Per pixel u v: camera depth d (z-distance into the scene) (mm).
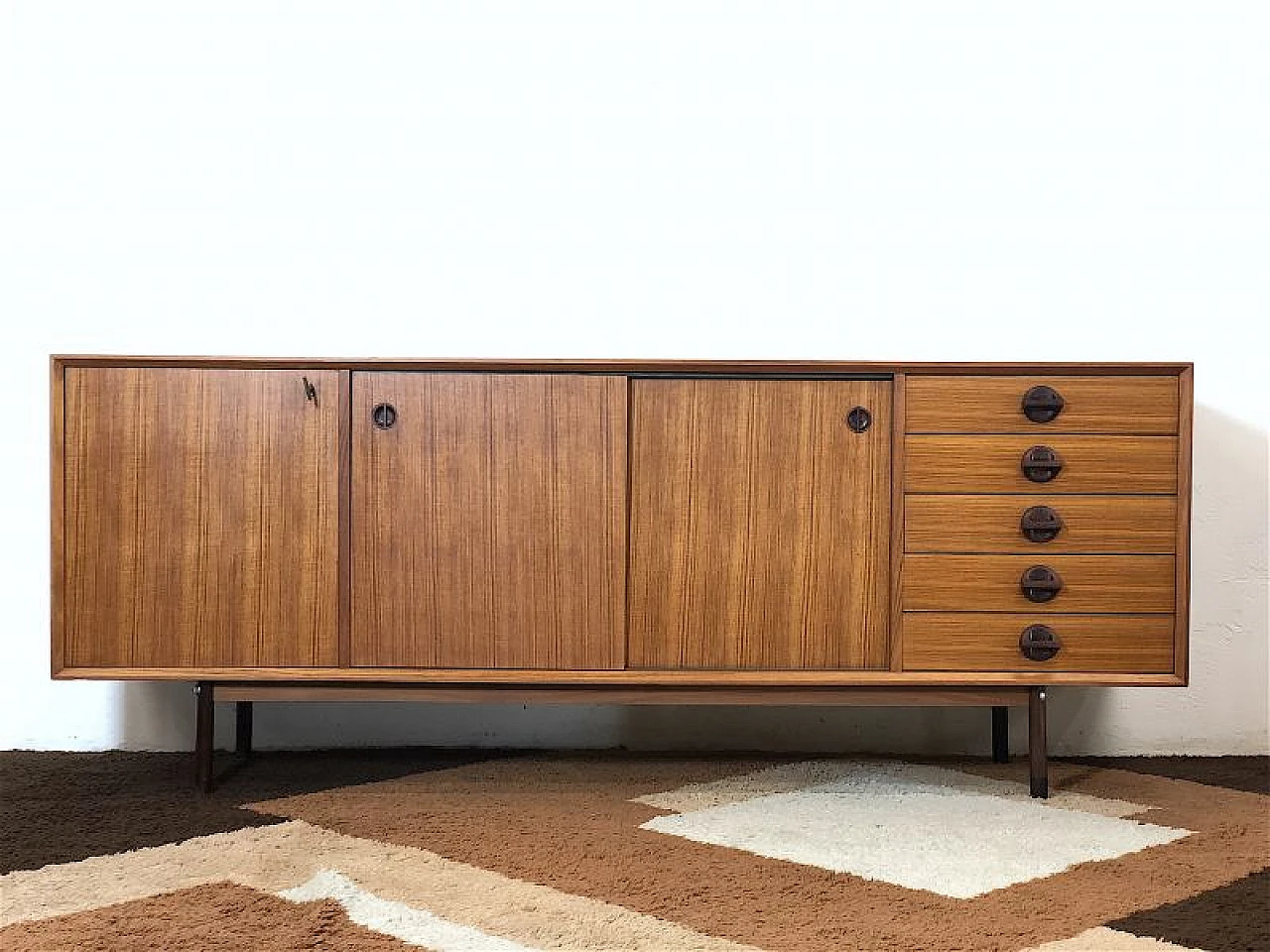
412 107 2744
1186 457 2211
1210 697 2762
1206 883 1800
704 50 2760
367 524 2199
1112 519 2217
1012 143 2762
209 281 2725
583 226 2752
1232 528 2762
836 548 2209
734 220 2758
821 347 2758
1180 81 2762
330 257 2738
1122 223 2762
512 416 2197
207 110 2723
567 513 2201
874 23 2760
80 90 2703
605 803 2240
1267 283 2762
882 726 2766
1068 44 2762
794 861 1887
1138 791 2381
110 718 2709
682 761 2623
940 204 2762
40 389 2695
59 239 2701
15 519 2688
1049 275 2760
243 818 2127
